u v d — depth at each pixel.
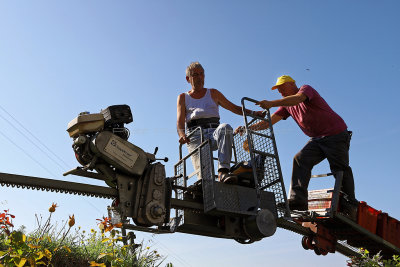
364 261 6.99
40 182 4.70
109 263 5.24
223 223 5.72
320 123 6.57
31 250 4.03
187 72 6.30
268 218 5.57
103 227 4.79
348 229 7.18
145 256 5.61
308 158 6.51
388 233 7.48
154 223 5.07
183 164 6.23
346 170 6.74
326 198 6.80
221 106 6.37
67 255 4.93
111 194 5.12
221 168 5.61
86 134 4.97
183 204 5.50
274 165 5.80
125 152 5.01
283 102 6.19
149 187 5.16
